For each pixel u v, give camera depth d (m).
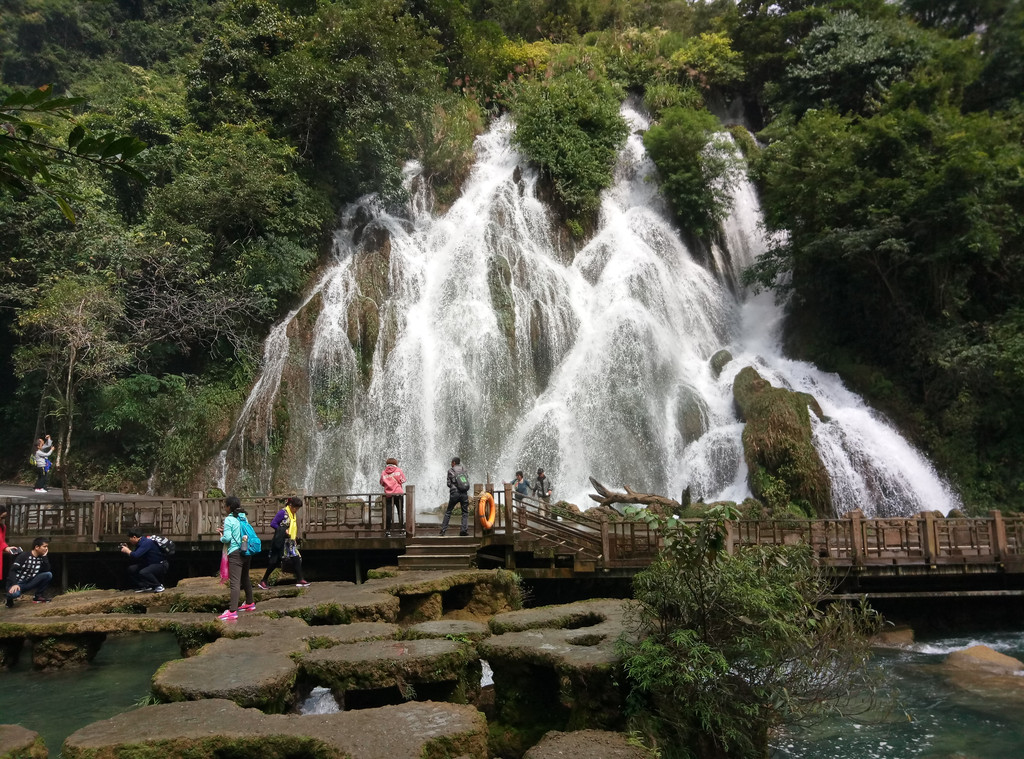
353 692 7.35
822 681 5.96
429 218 28.44
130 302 22.45
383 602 9.36
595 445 21.91
